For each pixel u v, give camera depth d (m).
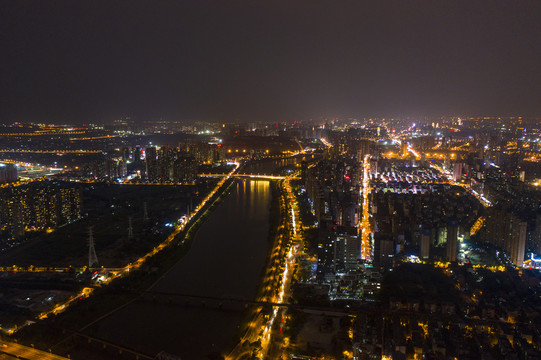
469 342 192.88
